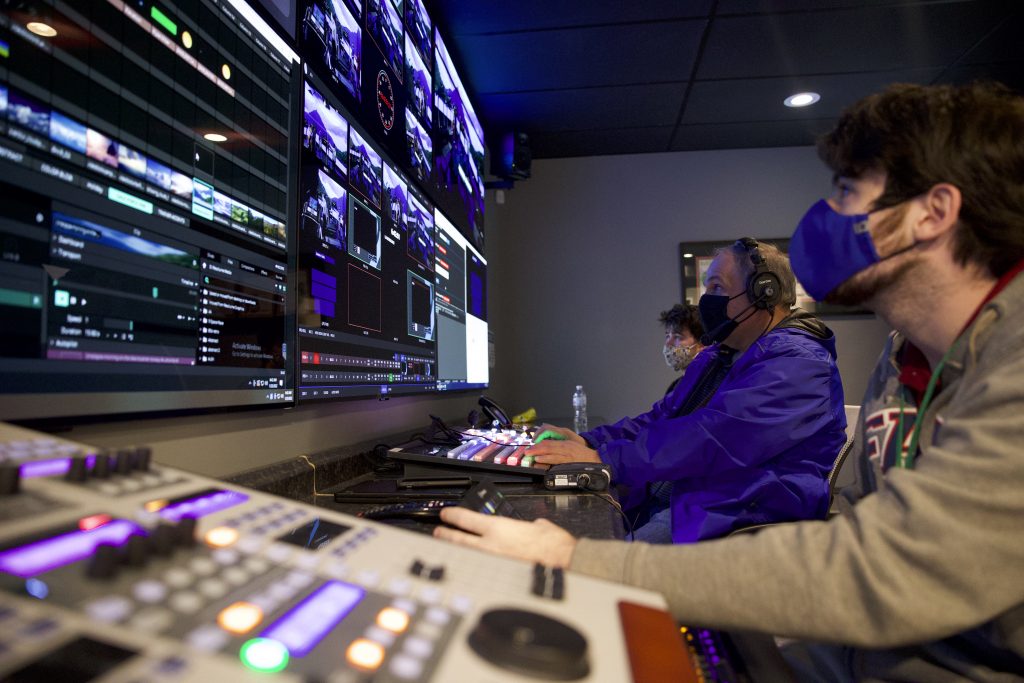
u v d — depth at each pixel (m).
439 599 0.36
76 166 0.66
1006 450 0.50
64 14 0.65
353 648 0.30
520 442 1.59
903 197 0.67
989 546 0.49
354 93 1.45
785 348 1.51
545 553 0.61
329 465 1.21
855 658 0.77
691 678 0.34
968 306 0.68
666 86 3.18
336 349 1.32
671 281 4.11
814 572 0.53
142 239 0.75
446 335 2.29
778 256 1.71
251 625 0.29
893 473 0.58
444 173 2.31
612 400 4.07
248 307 0.98
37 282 0.61
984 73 3.07
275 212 1.07
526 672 0.30
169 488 0.43
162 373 0.78
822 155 0.77
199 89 0.87
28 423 0.59
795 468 1.48
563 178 4.21
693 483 1.53
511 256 4.19
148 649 0.26
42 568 0.29
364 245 1.49
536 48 2.78
